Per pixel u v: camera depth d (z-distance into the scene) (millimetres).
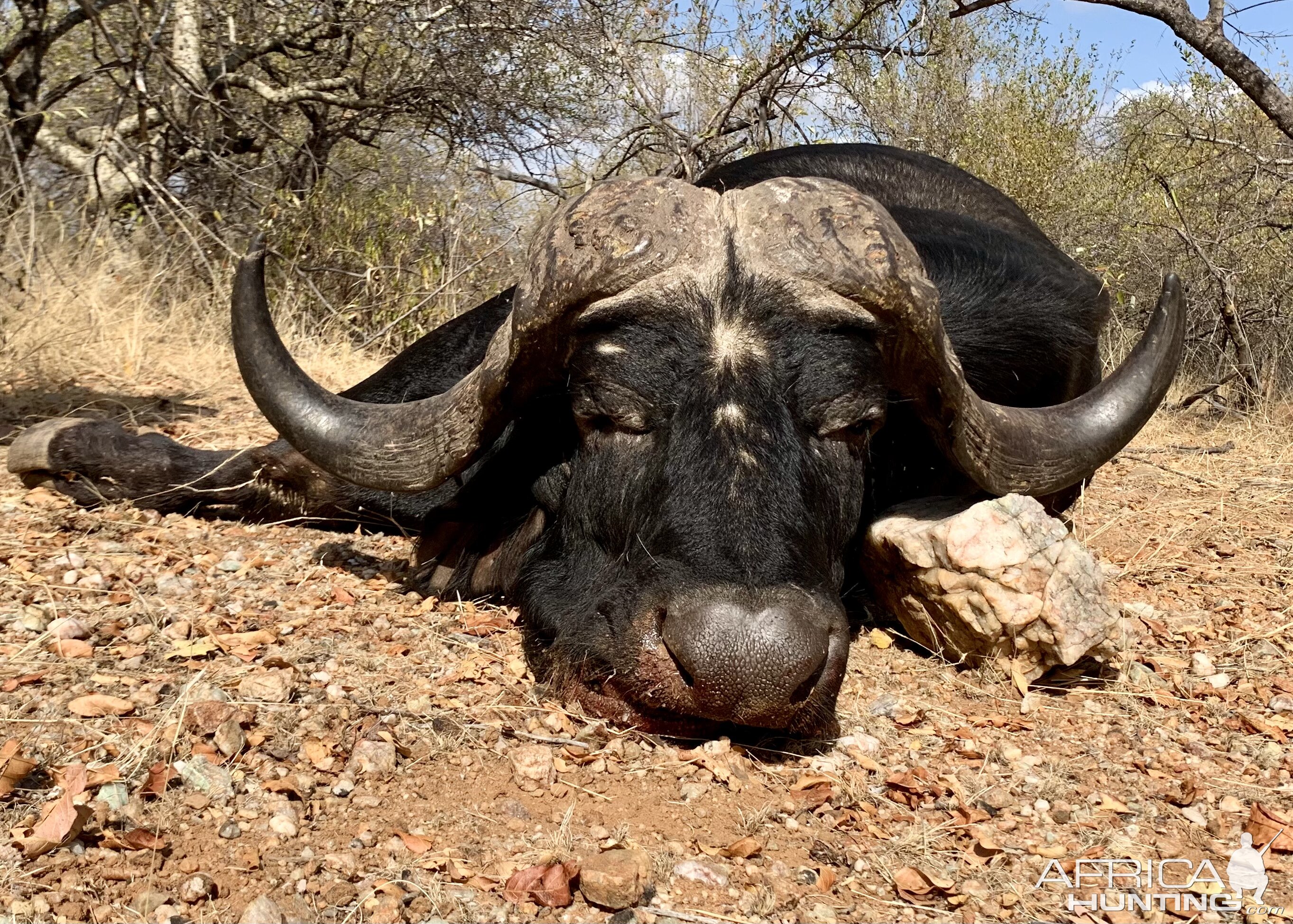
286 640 1041
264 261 1098
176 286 2424
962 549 1081
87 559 1188
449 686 988
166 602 1104
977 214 1725
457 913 695
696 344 959
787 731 928
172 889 690
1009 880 798
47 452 1395
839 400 991
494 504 1214
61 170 2852
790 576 894
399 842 763
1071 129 3611
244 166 2812
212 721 849
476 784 848
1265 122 3203
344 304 2686
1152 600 1410
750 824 829
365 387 1389
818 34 2566
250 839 748
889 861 808
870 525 1201
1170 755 1005
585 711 969
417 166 3400
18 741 818
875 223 992
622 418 987
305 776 820
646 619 908
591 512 1034
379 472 1092
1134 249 3211
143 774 790
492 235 3129
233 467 1385
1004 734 1024
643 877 733
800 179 1018
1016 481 1114
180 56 2646
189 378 2105
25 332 1983
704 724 936
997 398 1290
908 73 3566
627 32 3029
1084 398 1158
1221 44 2469
